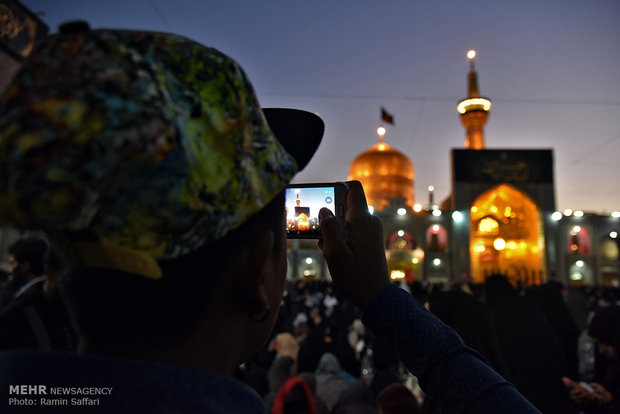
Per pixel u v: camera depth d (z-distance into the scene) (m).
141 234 0.55
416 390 5.12
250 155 0.64
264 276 0.74
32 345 1.91
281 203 0.80
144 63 0.56
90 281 0.62
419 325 0.85
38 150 0.51
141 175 0.53
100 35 0.58
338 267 0.90
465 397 0.78
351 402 3.61
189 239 0.58
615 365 3.39
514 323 3.50
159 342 0.63
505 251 38.69
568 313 5.08
